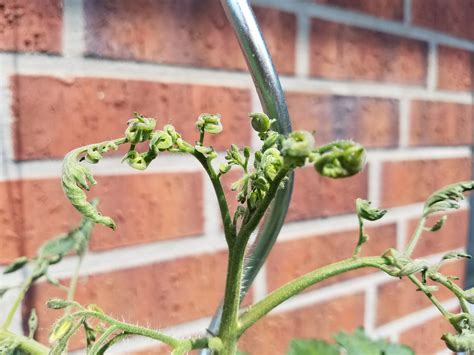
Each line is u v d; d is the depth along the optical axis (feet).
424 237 2.21
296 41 1.76
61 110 1.36
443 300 2.31
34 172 1.33
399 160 2.11
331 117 1.87
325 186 1.89
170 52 1.52
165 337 0.82
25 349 1.06
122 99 1.44
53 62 1.34
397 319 2.16
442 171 2.30
